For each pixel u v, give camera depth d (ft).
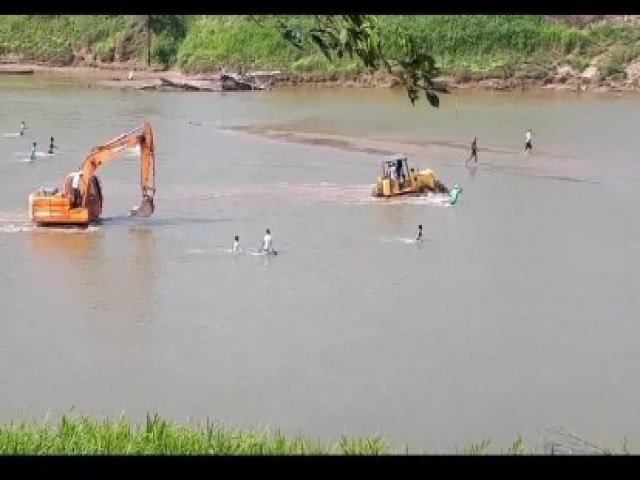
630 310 104.22
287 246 128.98
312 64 330.75
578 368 86.69
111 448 37.65
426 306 103.91
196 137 222.48
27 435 38.91
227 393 79.10
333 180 177.88
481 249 129.90
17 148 196.65
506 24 332.80
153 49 353.51
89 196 138.82
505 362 87.66
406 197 161.79
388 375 83.82
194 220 143.64
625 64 319.88
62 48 356.59
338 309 102.27
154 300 104.01
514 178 183.62
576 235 139.44
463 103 286.05
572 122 251.60
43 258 120.57
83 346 89.56
